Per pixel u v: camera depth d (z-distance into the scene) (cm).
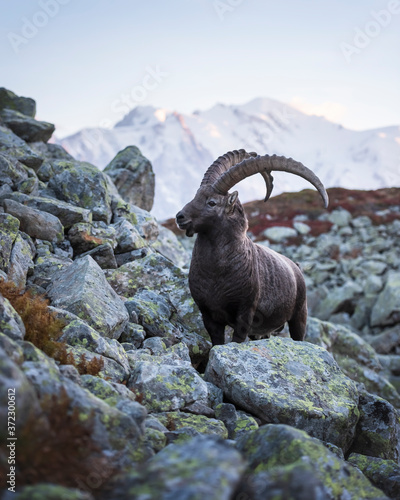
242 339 890
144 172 1805
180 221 848
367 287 3028
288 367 800
